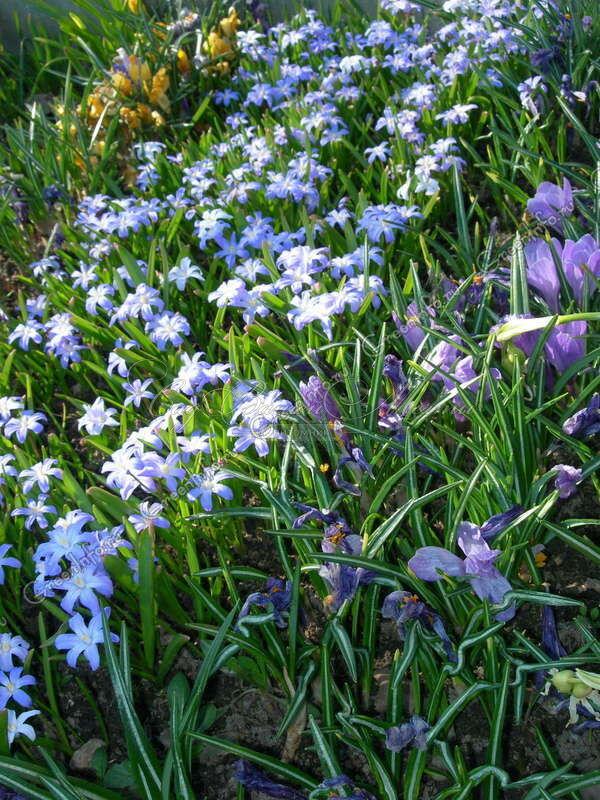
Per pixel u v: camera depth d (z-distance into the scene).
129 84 0.91
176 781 0.42
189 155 0.83
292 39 0.92
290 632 0.47
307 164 0.73
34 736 0.44
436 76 0.86
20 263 0.81
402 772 0.45
